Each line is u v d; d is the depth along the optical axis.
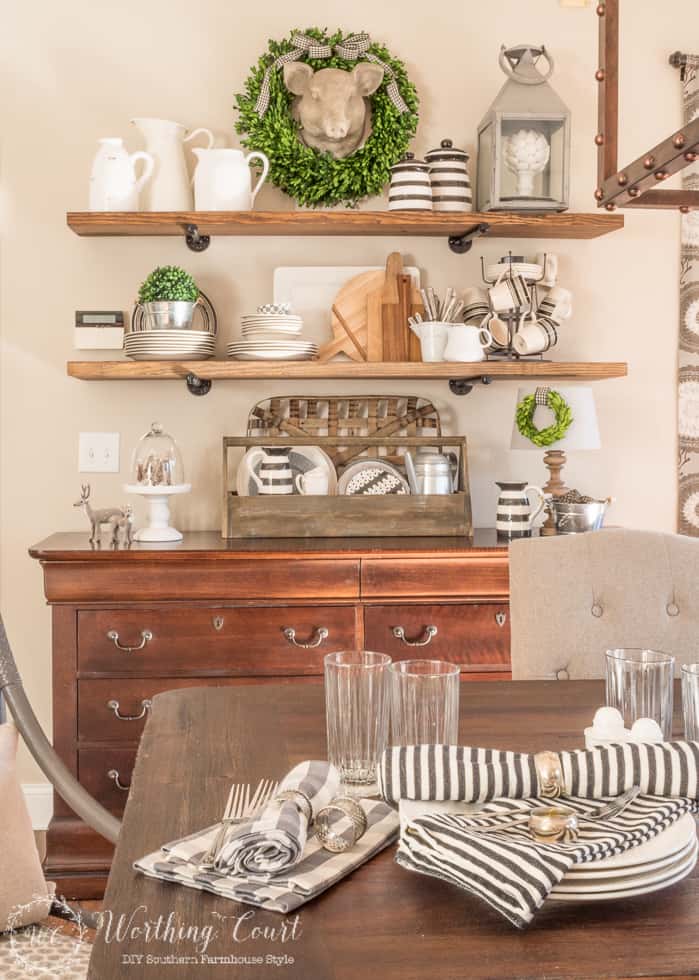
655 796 1.12
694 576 2.03
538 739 1.46
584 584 2.02
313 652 2.81
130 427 3.26
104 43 3.19
